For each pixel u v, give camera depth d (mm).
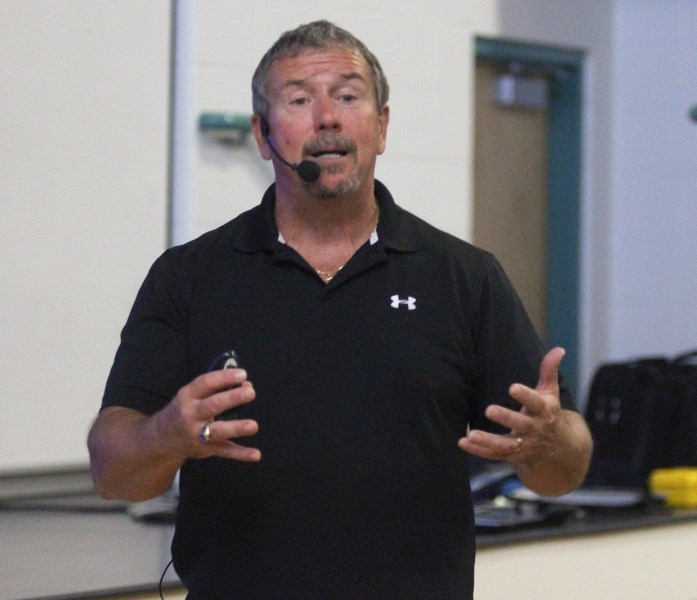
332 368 3947
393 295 4062
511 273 9664
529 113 9680
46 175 6539
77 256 6652
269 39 7301
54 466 6637
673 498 6496
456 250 4219
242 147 7141
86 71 6652
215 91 7086
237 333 4016
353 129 4125
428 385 3961
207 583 3928
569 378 9664
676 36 9688
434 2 8141
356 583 3828
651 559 5984
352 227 4254
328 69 4164
